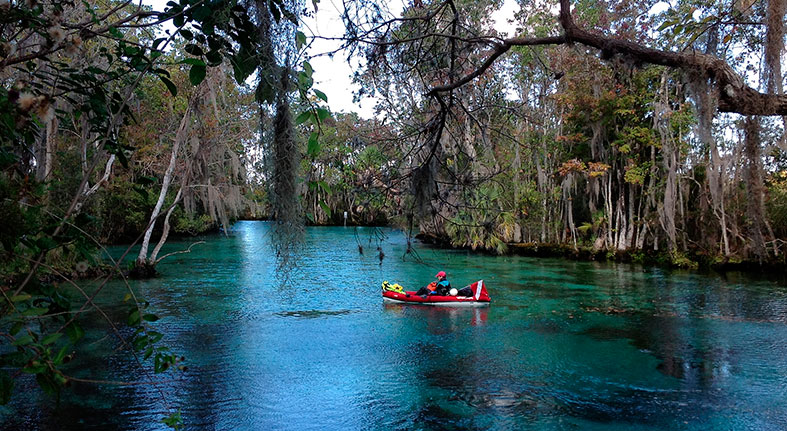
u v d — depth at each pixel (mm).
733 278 21906
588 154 31375
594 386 9438
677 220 27594
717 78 2771
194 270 24141
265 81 2926
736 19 3535
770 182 22344
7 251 2092
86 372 9508
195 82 2582
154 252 21531
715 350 11609
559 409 8398
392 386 9352
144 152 23594
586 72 23047
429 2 4555
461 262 27938
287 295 18031
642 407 8516
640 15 18391
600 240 29469
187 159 20875
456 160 4641
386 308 16062
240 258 29406
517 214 30797
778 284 20281
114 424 7508
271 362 10555
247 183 25938
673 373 10102
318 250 34406
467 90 4676
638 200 31438
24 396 8383
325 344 11953
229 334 12703
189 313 14891
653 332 13172
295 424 7766
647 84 26453
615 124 27703
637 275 22969
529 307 16281
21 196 2164
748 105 2738
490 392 9141
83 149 9125
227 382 9383
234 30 2693
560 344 12086
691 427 7754
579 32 3080
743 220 25531
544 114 28500
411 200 4387
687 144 24391
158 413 7949
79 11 8625
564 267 25875
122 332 11953
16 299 1982
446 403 8648
